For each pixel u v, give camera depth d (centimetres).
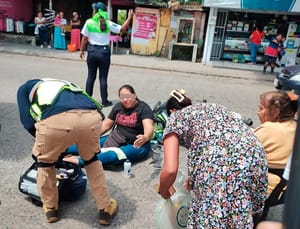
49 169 279
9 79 825
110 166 395
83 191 329
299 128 70
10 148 435
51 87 276
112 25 601
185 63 1320
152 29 1411
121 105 414
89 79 621
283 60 1298
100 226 290
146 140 387
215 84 980
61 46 1448
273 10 1217
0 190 335
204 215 179
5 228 279
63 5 1705
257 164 178
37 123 270
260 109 275
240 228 174
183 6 1352
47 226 285
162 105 489
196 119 189
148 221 303
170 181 186
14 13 1627
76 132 264
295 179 69
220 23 1291
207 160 180
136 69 1132
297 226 68
